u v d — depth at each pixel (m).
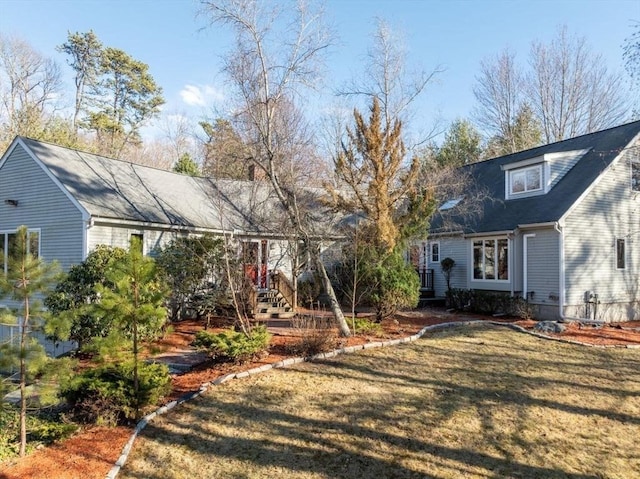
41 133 28.53
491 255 16.97
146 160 36.41
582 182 15.29
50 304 10.45
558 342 10.86
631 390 7.40
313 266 15.62
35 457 5.23
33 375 5.58
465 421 6.19
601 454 5.28
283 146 12.56
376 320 13.11
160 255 14.28
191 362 9.51
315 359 9.20
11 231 14.92
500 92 34.66
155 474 4.94
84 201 13.29
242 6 10.54
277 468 5.03
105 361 7.02
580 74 31.20
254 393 7.29
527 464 5.05
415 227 13.45
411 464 5.07
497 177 20.22
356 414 6.42
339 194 13.84
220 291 13.59
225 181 19.52
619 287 15.79
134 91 38.62
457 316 15.24
